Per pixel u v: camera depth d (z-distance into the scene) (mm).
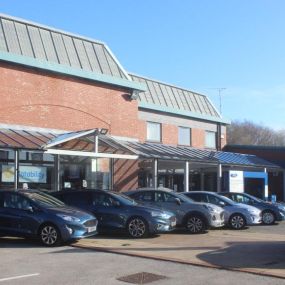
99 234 17406
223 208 20562
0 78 22016
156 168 25531
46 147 19953
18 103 22641
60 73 24516
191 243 15234
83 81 25859
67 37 26734
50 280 9430
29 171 22516
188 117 37531
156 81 36719
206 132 39812
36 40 24812
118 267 10883
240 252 13258
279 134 88375
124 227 16469
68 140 21250
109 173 26781
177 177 36812
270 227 21625
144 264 11305
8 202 14789
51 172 23547
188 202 18781
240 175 31281
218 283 9312
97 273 10172
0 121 21859
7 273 10102
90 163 25641
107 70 27844
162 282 9367
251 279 9711
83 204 16984
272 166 37562
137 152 24203
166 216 16812
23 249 13523
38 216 14242
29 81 23219
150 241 15633
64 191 17438
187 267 10977
